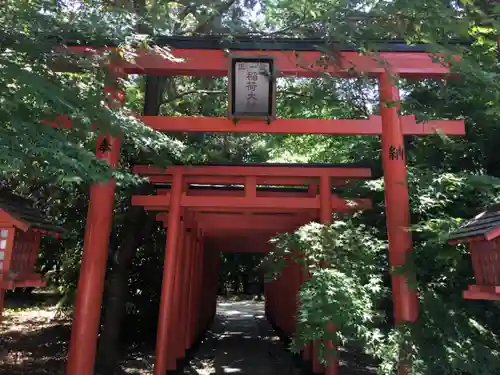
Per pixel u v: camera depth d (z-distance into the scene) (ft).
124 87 15.90
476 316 16.75
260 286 103.86
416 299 16.24
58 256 32.65
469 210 18.49
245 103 17.42
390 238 16.96
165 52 14.88
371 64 16.92
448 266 17.04
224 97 35.60
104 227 17.29
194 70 17.56
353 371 26.40
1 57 10.04
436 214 19.07
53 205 30.04
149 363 28.02
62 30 12.60
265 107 17.42
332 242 18.56
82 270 16.93
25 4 11.59
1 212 11.49
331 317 15.25
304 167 24.45
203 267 40.81
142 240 30.35
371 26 13.04
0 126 9.00
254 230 36.11
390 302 20.86
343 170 24.23
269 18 25.17
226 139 40.60
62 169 9.95
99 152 16.61
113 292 26.14
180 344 28.66
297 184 26.22
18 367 23.85
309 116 33.58
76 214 30.42
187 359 30.81
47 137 9.43
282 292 41.57
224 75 18.25
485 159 20.07
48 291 58.49
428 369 14.26
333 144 36.94
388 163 17.35
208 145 35.01
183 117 18.47
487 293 11.84
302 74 17.42
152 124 18.45
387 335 17.20
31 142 9.09
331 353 16.84
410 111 16.83
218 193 27.25
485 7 15.48
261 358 31.32
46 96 9.43
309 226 19.63
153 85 28.37
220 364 29.25
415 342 14.89
